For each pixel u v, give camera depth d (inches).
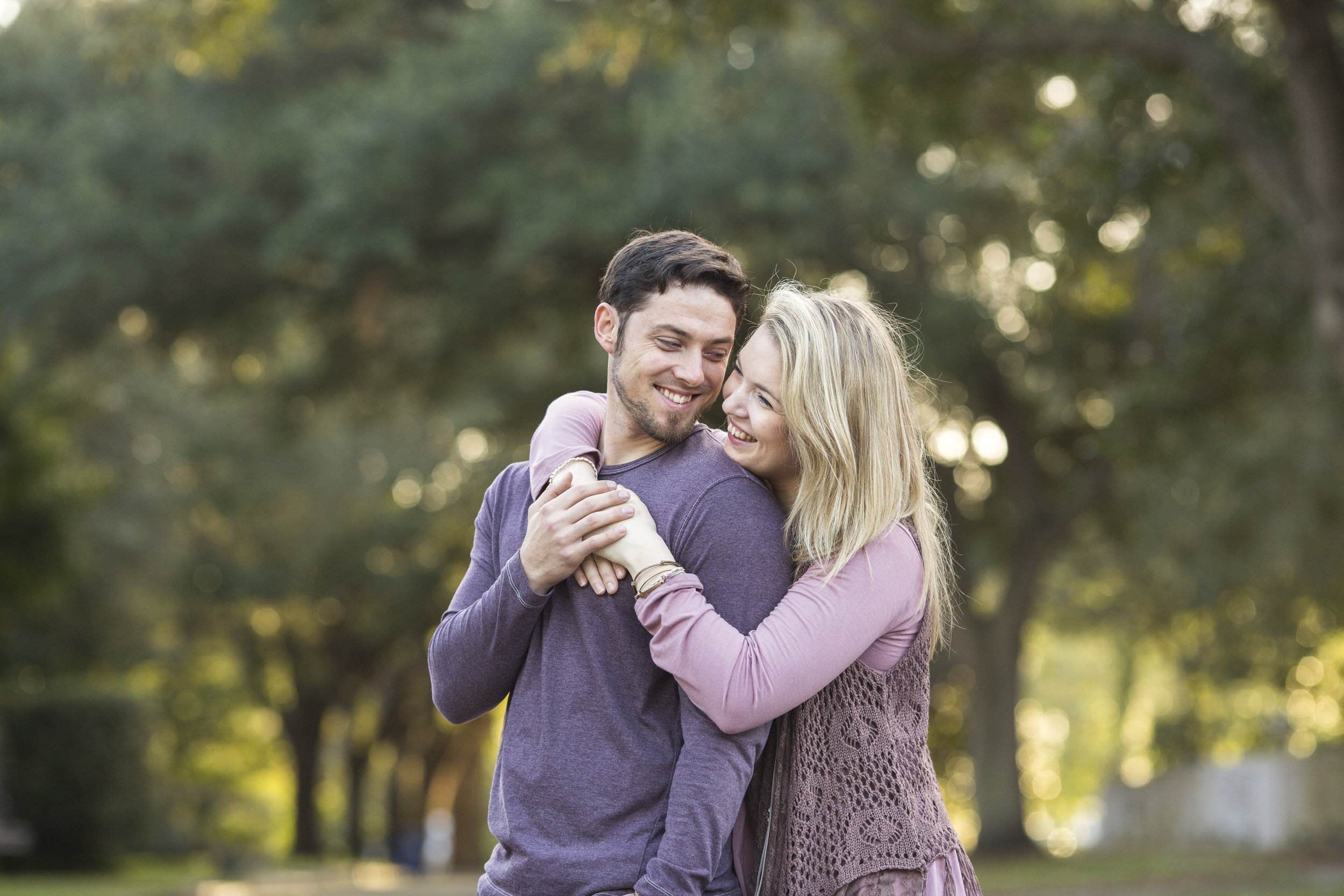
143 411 957.8
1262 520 725.9
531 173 604.4
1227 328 530.9
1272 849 752.3
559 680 97.9
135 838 721.0
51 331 671.8
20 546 572.1
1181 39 418.0
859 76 485.4
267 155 635.5
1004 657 791.7
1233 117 410.9
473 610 101.0
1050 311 690.2
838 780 98.7
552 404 111.6
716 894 98.2
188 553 1069.1
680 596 94.5
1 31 735.1
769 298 105.3
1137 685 1382.9
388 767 1803.6
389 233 596.7
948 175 671.8
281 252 607.5
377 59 697.0
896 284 662.5
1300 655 920.9
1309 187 384.8
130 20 406.6
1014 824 779.4
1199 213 513.0
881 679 100.7
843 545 97.2
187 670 1346.0
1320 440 650.8
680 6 446.6
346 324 707.4
